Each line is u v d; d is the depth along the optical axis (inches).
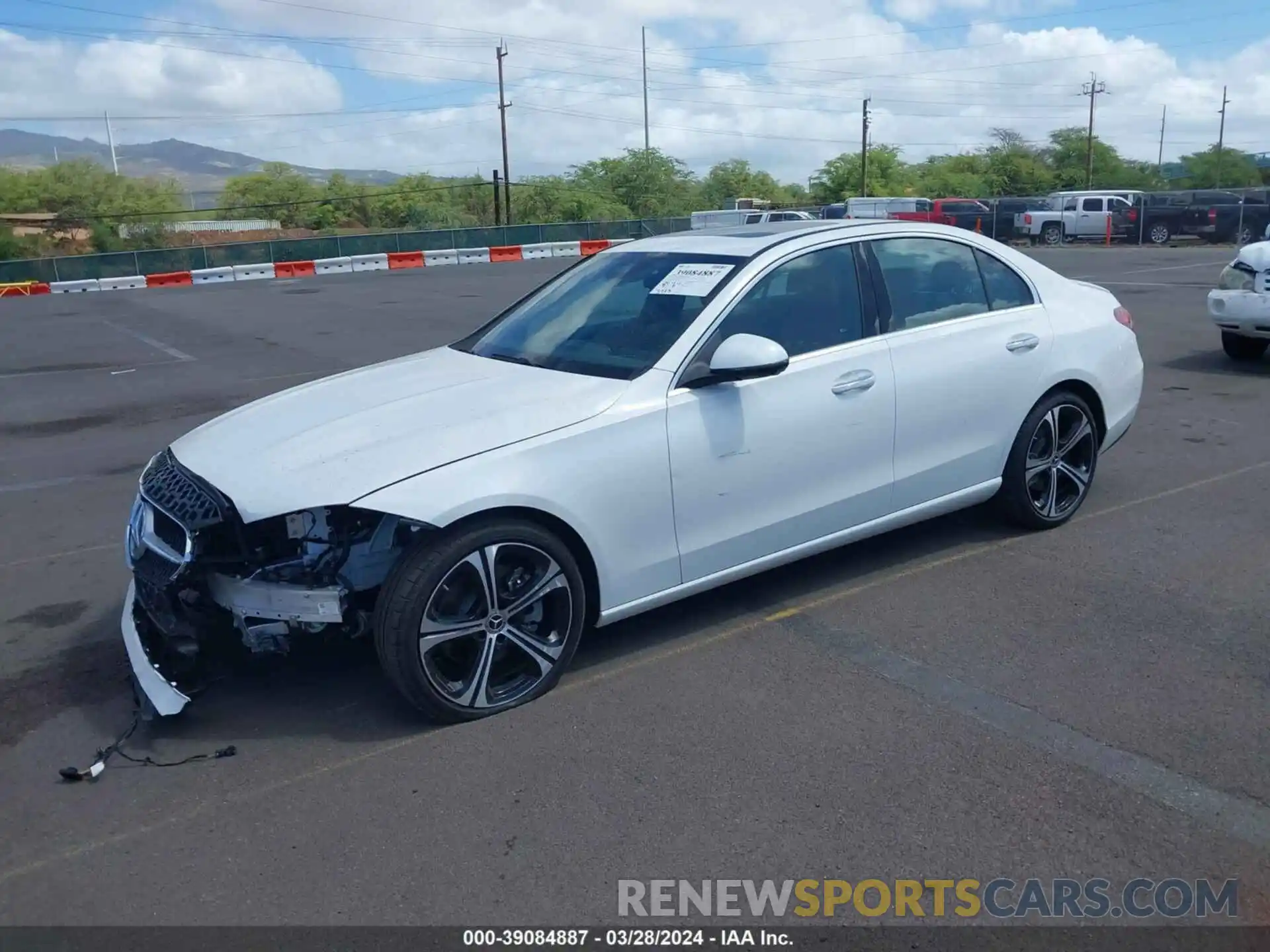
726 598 200.1
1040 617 187.5
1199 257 1061.8
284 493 148.9
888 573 209.2
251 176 3299.7
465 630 154.9
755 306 181.8
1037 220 1432.1
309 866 127.2
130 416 405.1
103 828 136.6
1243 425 321.1
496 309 743.7
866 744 148.4
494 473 152.9
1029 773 140.4
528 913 118.0
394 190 3196.4
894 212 1519.4
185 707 158.7
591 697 164.4
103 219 2605.8
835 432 186.1
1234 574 204.4
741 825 131.6
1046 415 220.7
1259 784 136.5
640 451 165.3
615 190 2925.7
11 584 225.5
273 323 709.9
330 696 167.8
